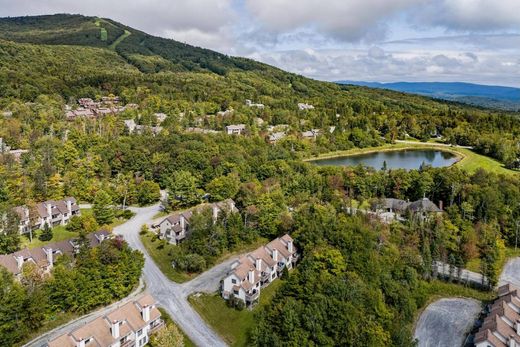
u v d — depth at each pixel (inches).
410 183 6678.2
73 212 5664.4
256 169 7239.2
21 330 3176.7
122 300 3846.0
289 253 4500.5
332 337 3110.2
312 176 6678.2
